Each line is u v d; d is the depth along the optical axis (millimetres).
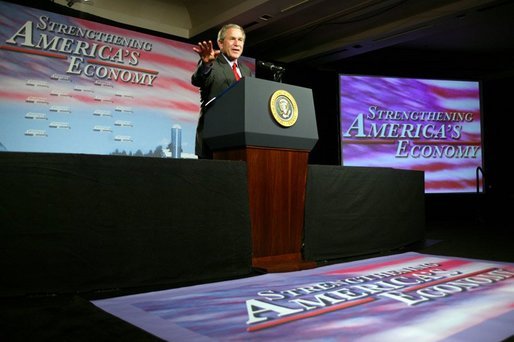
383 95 7605
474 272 2195
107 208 1836
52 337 1223
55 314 1441
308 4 5492
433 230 5332
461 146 7887
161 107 5488
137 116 5305
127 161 1895
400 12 6027
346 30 6648
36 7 4621
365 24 6422
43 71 4645
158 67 5492
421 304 1568
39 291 1679
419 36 6531
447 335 1248
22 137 4492
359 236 2859
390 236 3164
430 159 7754
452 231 5168
